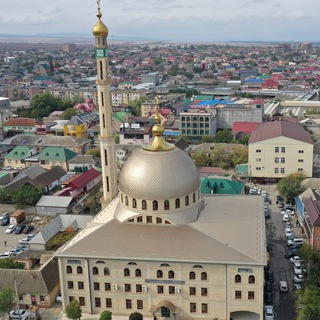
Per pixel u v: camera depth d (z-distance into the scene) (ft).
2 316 329.31
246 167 636.48
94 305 334.24
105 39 410.72
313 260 366.22
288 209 515.91
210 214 358.23
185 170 345.51
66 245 343.67
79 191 580.71
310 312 292.40
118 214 354.95
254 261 303.89
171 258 311.88
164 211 339.16
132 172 345.51
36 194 543.80
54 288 352.69
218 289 314.35
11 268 375.66
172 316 325.83
